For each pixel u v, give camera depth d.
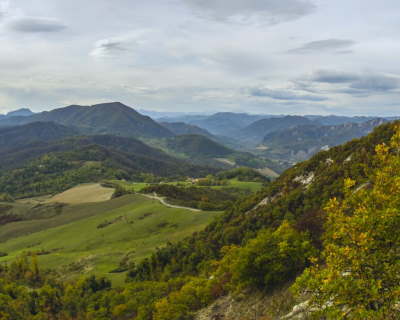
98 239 152.62
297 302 35.59
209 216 147.50
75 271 122.25
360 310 16.62
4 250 165.25
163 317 58.41
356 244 18.62
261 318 39.25
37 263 134.38
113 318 80.25
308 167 99.75
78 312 94.25
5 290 112.69
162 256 110.62
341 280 17.94
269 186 118.56
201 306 56.50
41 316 97.00
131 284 96.31
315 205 74.69
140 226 156.50
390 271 16.95
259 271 45.12
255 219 92.88
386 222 17.50
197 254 98.00
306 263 41.91
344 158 85.56
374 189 20.03
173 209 168.12
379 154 21.08
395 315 17.20
